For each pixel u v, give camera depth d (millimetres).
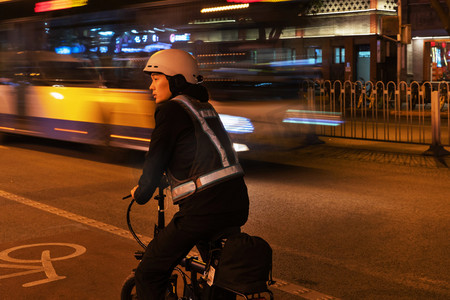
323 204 7570
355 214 7074
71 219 6977
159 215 3521
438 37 28391
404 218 6887
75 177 9586
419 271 5184
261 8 9734
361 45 28219
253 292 2943
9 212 7320
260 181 9055
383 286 4852
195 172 3178
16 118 12672
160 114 3221
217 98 9547
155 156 3174
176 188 3221
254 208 7387
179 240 3197
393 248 5816
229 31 9688
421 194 8109
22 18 11898
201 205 3150
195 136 3180
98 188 8727
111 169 10305
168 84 3336
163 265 3260
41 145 13211
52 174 9852
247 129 9906
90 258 5543
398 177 9336
